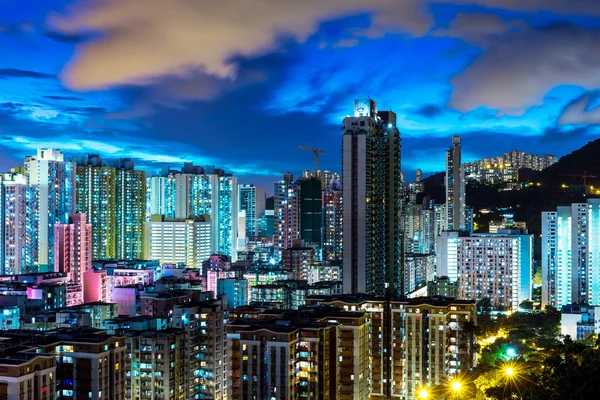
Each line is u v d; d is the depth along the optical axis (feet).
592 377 631.15
